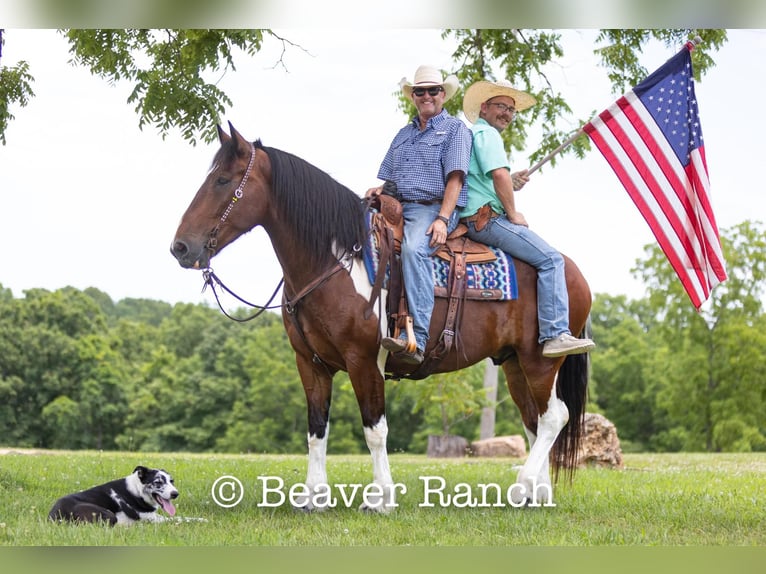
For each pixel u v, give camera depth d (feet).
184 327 217.97
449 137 24.71
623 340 189.37
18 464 38.65
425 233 23.95
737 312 150.51
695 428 152.46
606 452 44.39
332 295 23.31
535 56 44.01
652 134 27.40
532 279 25.49
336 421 180.24
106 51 36.17
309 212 23.39
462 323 24.58
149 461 43.29
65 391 183.52
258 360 187.52
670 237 26.94
